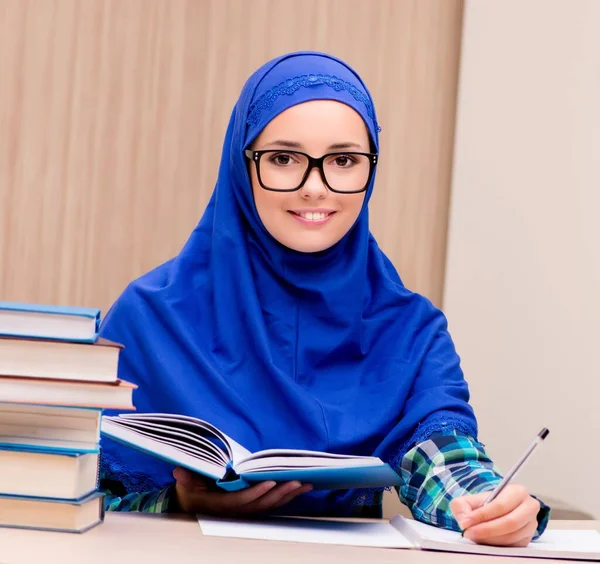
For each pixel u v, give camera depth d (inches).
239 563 41.4
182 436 53.1
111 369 46.4
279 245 70.3
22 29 102.3
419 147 105.7
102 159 102.8
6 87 102.0
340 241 71.3
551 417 98.1
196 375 68.8
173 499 62.2
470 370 102.1
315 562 42.8
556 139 100.8
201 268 73.2
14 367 45.9
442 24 106.2
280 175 66.6
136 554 41.5
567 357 97.3
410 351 72.3
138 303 71.0
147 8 103.3
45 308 46.4
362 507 70.0
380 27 105.4
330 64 69.4
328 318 71.2
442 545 48.7
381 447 67.1
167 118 103.3
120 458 67.4
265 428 67.6
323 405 68.6
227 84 103.6
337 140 66.1
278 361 70.5
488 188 103.0
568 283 98.1
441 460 61.9
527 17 103.2
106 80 102.8
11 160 102.1
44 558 39.0
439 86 106.0
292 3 104.3
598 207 96.8
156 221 103.0
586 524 61.0
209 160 103.4
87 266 102.6
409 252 105.6
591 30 99.4
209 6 103.7
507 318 101.7
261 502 54.9
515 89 103.3
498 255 102.6
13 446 45.3
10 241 102.1
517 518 49.4
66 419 46.8
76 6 102.8
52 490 45.4
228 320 70.7
